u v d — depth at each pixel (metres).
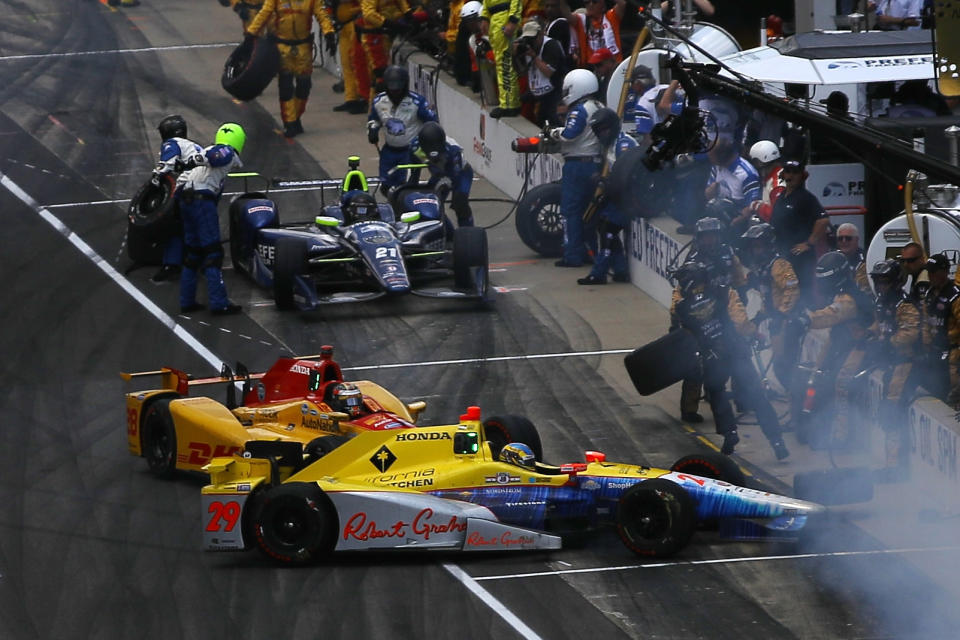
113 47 121.88
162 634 35.59
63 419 53.03
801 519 39.22
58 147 95.06
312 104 108.69
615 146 70.56
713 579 38.19
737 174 58.41
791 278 49.00
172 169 65.19
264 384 47.66
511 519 40.28
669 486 39.22
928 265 44.19
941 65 44.88
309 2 97.12
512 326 63.97
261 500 39.88
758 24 92.94
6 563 40.25
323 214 69.31
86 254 74.81
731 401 53.81
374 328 64.00
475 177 93.38
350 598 37.50
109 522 43.34
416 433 41.34
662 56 71.56
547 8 83.81
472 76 95.81
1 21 130.38
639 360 49.69
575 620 35.78
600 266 69.81
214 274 65.50
